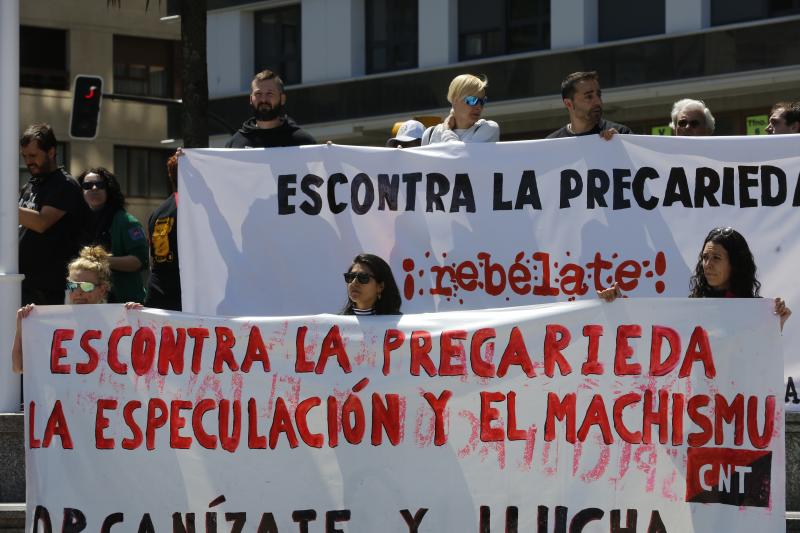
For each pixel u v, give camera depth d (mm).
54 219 9492
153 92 41031
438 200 8844
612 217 8664
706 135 9516
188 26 20641
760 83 26031
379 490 7684
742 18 26812
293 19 34062
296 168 8992
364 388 7719
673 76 27281
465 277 8812
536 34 29938
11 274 8906
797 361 8422
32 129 9562
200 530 7832
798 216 8492
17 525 8250
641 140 8656
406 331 7711
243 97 34250
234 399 7836
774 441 7371
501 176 8781
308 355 7781
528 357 7598
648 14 28109
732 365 7422
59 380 8016
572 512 7512
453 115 9336
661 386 7477
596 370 7535
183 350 7902
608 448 7504
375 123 32031
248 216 9039
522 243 8758
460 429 7637
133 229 10625
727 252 7660
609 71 28219
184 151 9086
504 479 7582
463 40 31172
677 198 8617
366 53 32812
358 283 8023
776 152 8523
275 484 7777
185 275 9070
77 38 39531
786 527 7719
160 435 7898
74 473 7969
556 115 29750
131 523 7895
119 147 40469
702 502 7414
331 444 7742
